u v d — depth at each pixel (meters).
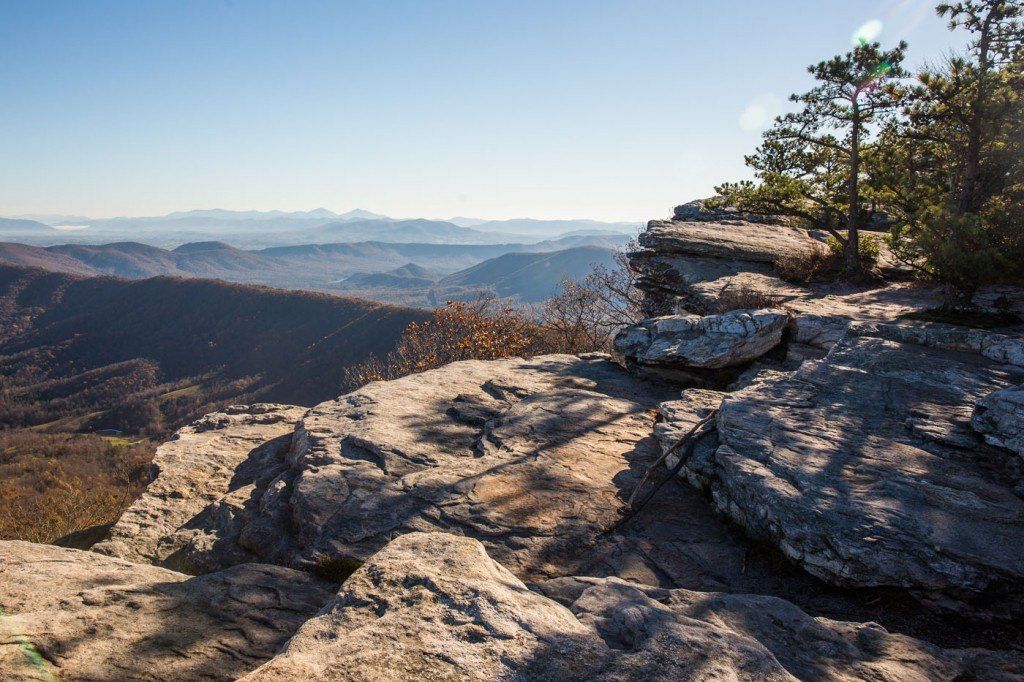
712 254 17.98
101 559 4.82
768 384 7.91
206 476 9.17
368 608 3.20
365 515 6.27
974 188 12.05
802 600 4.96
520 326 22.91
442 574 3.54
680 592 4.17
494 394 10.41
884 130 14.61
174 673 3.28
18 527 17.50
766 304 13.38
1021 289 13.30
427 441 8.30
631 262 19.67
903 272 16.67
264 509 6.96
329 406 9.98
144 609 3.99
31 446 144.12
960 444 5.98
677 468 6.99
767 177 18.31
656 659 2.92
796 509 5.30
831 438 6.38
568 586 4.23
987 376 7.52
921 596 4.58
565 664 2.81
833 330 10.91
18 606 3.77
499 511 6.35
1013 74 11.43
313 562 5.48
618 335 11.94
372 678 2.56
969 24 11.88
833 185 17.92
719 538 5.93
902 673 3.37
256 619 4.15
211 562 6.33
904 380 7.55
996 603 4.39
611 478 7.20
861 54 14.62
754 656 3.01
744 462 6.11
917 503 5.18
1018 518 4.92
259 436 11.13
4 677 2.91
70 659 3.23
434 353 20.73
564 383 11.00
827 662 3.43
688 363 10.54
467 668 2.69
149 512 7.85
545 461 7.59
